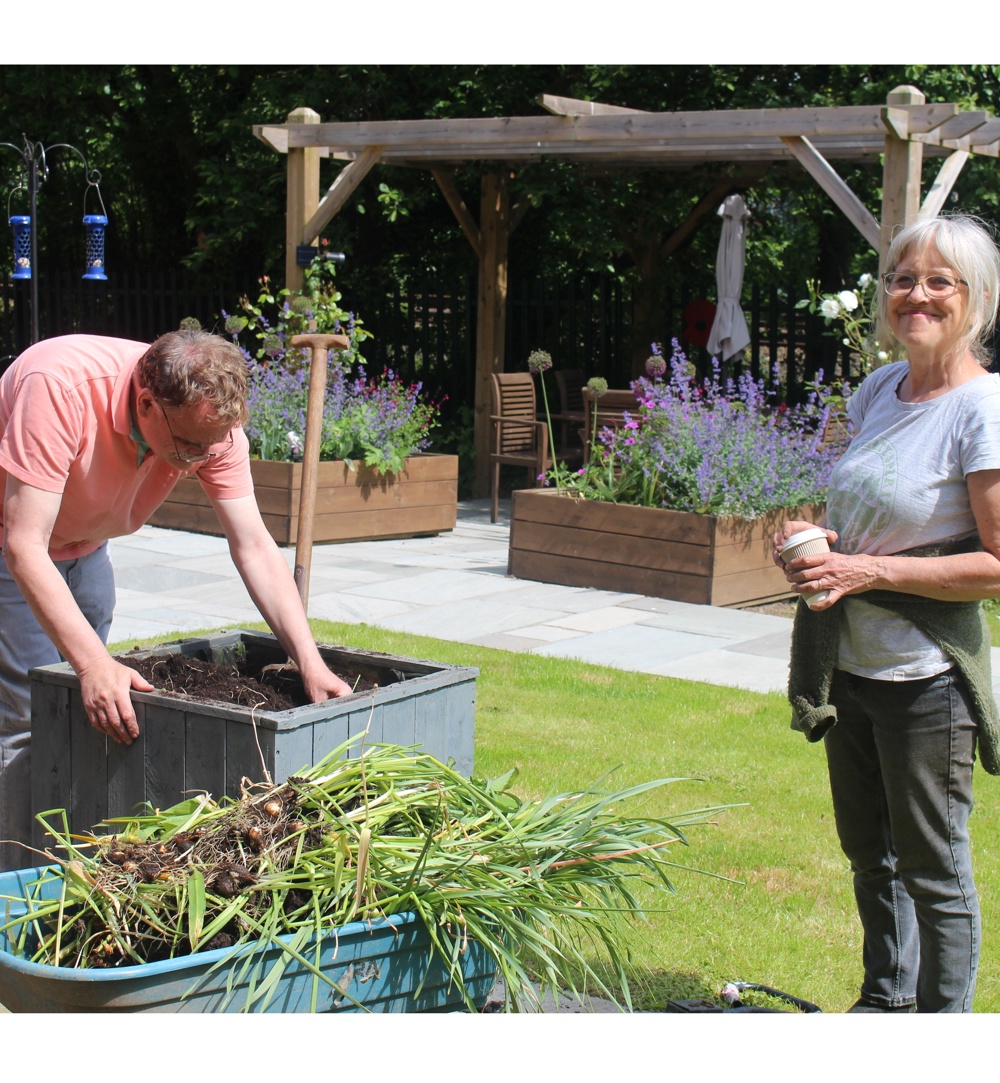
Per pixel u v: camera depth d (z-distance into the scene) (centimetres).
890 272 255
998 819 409
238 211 1277
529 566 785
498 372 1167
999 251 262
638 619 685
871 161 1024
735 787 427
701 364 1280
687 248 1362
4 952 204
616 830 250
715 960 309
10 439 271
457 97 1220
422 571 804
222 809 238
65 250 1631
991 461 241
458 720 288
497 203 1136
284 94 1238
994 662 614
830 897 345
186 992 203
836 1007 289
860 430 271
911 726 251
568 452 1025
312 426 318
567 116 863
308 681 288
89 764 274
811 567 251
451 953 224
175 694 266
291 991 214
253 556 301
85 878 218
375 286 1330
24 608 314
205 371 258
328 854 227
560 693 532
